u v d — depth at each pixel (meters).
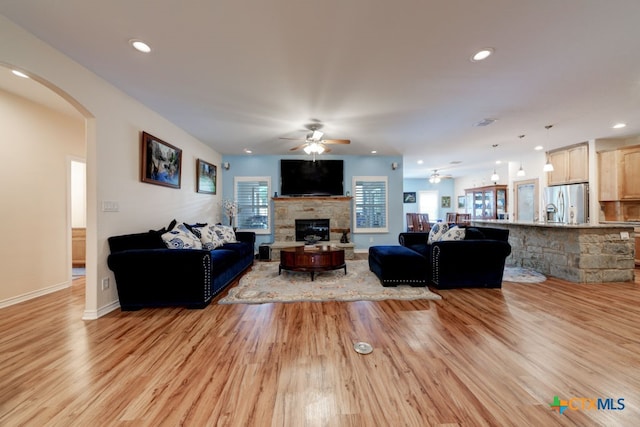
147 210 3.38
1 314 2.67
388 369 1.71
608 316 2.52
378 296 3.12
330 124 4.02
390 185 6.51
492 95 3.03
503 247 3.36
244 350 1.96
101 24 1.86
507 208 7.73
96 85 2.56
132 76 2.59
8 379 1.63
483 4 1.68
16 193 3.05
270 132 4.43
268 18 1.80
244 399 1.45
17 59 1.89
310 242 5.34
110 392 1.51
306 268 3.81
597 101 3.21
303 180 6.20
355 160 6.45
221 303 2.93
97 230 2.57
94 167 2.55
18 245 3.06
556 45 2.12
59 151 3.53
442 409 1.37
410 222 9.39
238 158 6.27
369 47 2.14
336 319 2.50
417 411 1.35
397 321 2.44
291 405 1.41
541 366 1.73
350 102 3.20
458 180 10.35
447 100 3.16
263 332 2.25
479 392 1.49
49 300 3.12
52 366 1.76
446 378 1.62
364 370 1.70
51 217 3.44
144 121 3.29
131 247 2.85
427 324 2.38
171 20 1.82
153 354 1.91
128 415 1.34
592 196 4.95
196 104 3.26
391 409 1.37
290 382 1.59
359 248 6.47
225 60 2.32
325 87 2.82
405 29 1.93
